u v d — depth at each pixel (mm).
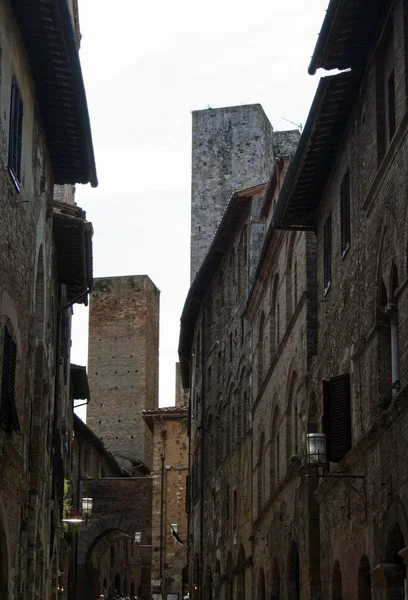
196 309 69562
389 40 25344
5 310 23891
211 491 61656
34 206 28453
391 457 23688
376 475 25156
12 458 25625
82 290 45125
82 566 86375
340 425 28672
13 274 24938
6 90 23312
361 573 26672
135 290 124125
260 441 46188
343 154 30156
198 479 68438
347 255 29469
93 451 90000
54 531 43750
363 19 25422
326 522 31203
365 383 26828
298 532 35469
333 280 31391
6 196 23656
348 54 26844
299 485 35375
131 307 123875
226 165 78312
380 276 25531
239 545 51031
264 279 45875
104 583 97312
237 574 51281
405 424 22516
